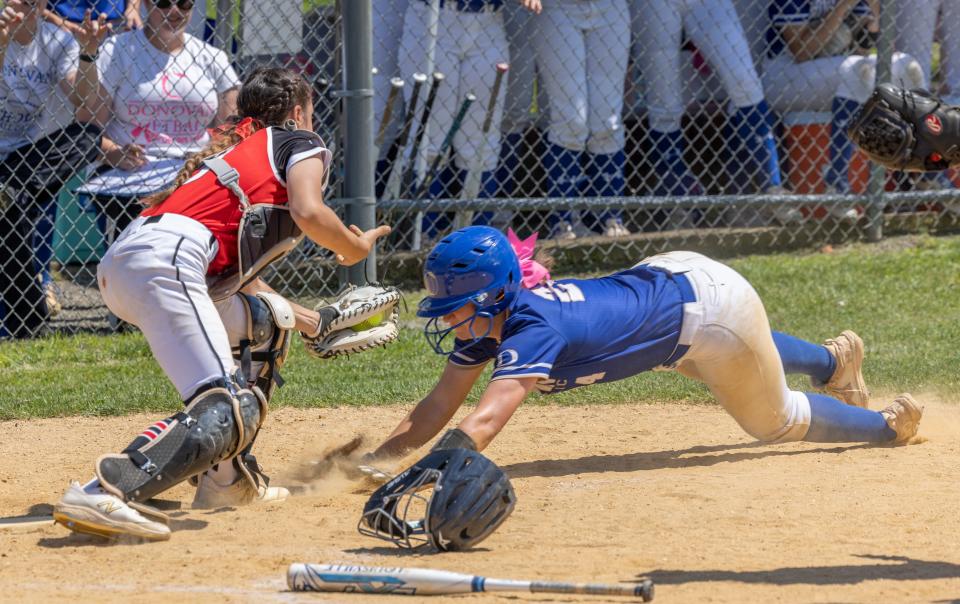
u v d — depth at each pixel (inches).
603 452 696.4
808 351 678.5
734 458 666.2
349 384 907.4
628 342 574.2
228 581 429.1
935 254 1343.5
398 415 821.9
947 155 551.2
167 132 1141.1
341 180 1164.5
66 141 1095.6
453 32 1246.3
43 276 1159.0
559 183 1321.4
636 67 1408.7
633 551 464.4
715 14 1333.7
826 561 445.4
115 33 1175.0
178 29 1127.0
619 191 1348.4
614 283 593.3
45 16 1103.0
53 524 528.7
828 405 658.8
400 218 1263.5
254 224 527.2
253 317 557.9
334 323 655.8
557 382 570.3
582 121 1293.1
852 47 1393.9
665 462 661.9
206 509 562.9
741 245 1396.4
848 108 1371.8
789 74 1398.9
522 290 559.2
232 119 575.8
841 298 1179.9
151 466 490.3
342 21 1050.1
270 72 562.3
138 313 515.8
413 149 1244.5
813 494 565.9
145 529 485.7
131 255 513.0
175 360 510.6
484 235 535.2
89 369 991.6
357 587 409.7
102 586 423.8
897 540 478.6
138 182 1118.4
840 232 1435.8
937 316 1109.7
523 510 546.3
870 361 924.6
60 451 725.3
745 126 1364.4
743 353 605.3
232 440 507.8
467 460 470.0
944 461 642.2
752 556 454.3
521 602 397.1
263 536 501.0
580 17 1264.8
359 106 1043.3
